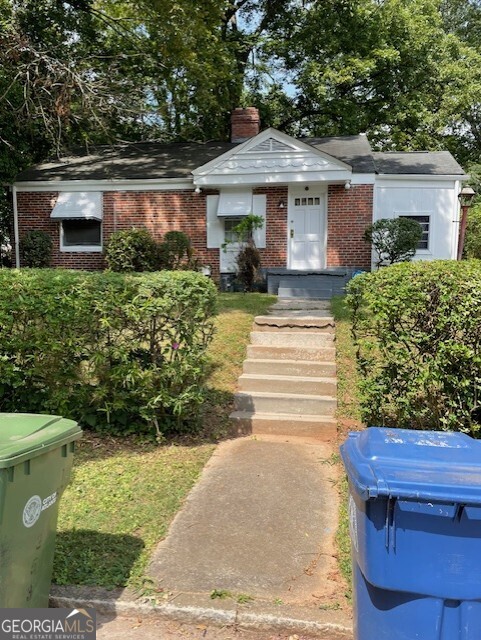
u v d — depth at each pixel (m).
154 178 14.14
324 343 7.28
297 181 13.21
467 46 25.50
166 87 17.42
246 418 5.61
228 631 2.66
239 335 7.60
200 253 14.23
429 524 1.90
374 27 20.12
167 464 4.60
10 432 2.40
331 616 2.65
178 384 5.07
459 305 3.99
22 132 15.29
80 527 3.48
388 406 4.75
